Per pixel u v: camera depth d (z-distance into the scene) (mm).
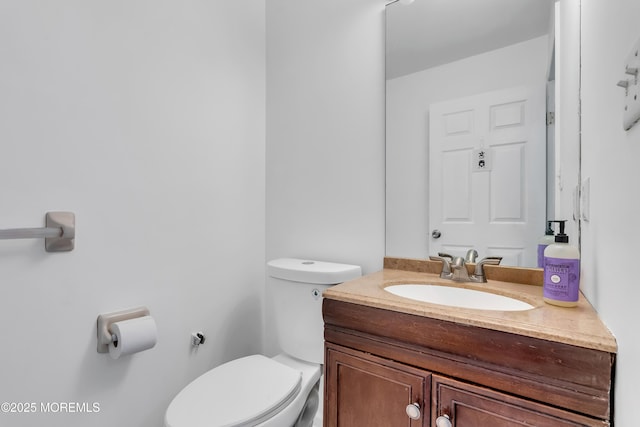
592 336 609
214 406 923
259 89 1708
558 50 1073
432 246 1280
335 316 975
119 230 1125
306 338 1281
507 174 1145
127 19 1146
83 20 1032
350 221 1467
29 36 918
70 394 995
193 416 877
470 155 1210
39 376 934
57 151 976
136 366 1163
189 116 1360
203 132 1420
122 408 1120
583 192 855
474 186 1202
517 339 678
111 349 1053
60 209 981
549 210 1076
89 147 1048
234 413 894
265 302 1737
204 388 1016
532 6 1118
